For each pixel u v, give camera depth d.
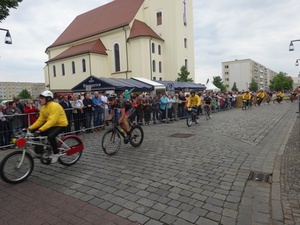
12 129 7.80
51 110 4.91
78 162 5.77
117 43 40.75
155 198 3.73
